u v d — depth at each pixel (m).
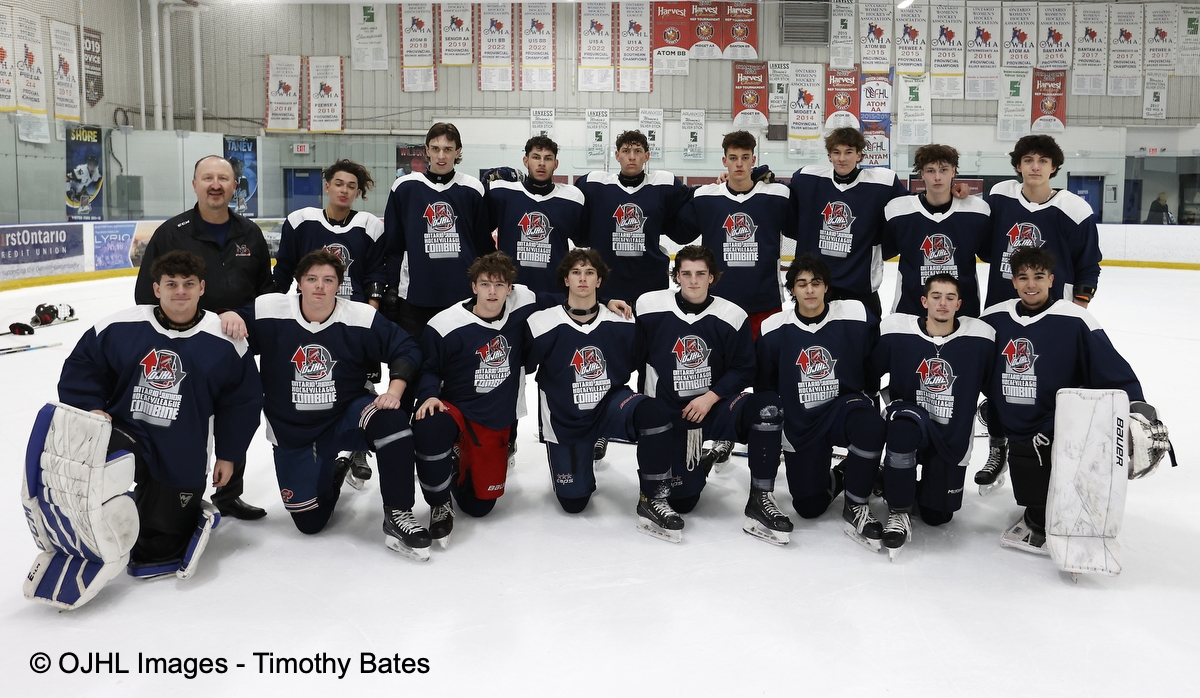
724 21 17.86
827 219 4.38
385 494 3.09
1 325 8.45
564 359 3.43
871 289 4.43
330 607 2.67
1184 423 5.02
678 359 3.52
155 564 2.88
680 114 18.08
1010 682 2.25
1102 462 2.87
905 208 4.24
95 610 2.66
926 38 17.92
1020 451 3.21
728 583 2.86
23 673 2.29
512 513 3.56
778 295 4.49
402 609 2.66
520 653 2.39
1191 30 17.70
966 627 2.56
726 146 4.36
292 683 2.24
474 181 4.31
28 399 5.45
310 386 3.17
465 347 3.37
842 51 17.89
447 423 3.15
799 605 2.70
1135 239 15.44
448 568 2.98
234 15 18.03
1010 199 4.18
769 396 3.28
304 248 4.15
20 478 3.92
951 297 3.26
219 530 3.35
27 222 11.95
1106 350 3.16
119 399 2.93
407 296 4.22
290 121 18.31
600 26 17.94
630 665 2.32
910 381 3.39
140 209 14.08
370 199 16.19
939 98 18.06
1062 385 3.20
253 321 3.17
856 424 3.17
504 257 3.38
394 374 3.19
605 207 4.52
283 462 3.18
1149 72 17.88
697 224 4.55
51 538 2.68
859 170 4.37
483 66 18.06
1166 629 2.56
